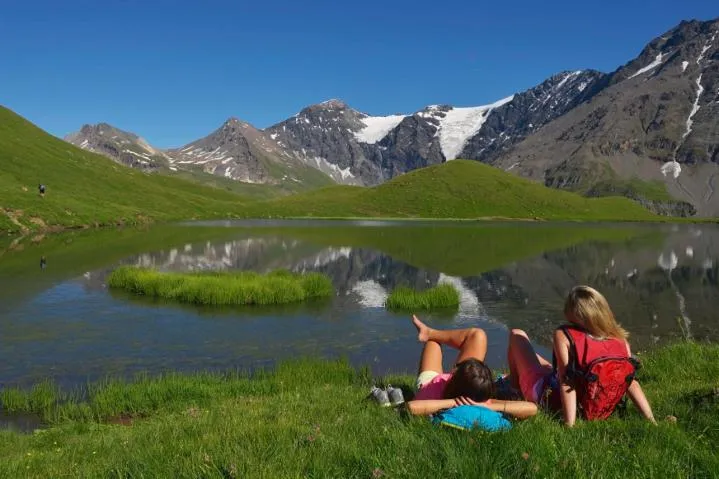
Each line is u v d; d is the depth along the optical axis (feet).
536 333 88.28
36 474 24.50
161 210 527.81
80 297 111.14
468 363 24.70
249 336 82.64
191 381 55.93
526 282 144.77
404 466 19.35
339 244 262.67
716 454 20.81
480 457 19.65
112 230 334.24
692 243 309.83
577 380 24.95
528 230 445.78
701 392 32.63
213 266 168.45
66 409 49.26
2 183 392.68
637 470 19.15
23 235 273.33
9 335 81.05
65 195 435.12
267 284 114.21
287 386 54.75
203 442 24.76
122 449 27.04
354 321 93.76
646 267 180.96
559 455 20.11
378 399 31.63
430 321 95.86
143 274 123.03
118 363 68.03
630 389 26.45
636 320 96.99
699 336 84.69
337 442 22.65
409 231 395.14
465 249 245.45
